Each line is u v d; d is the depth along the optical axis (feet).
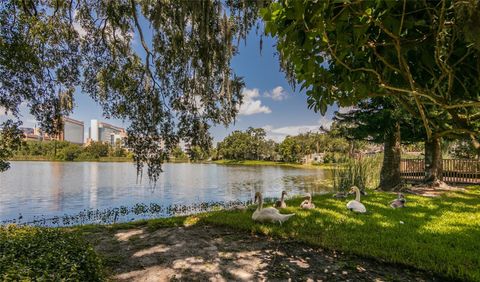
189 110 28.14
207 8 20.06
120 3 25.08
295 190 68.08
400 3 5.25
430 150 43.96
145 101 27.61
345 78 6.76
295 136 248.32
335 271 13.93
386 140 42.93
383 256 15.15
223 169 175.94
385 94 6.66
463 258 14.58
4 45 21.53
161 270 14.08
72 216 41.37
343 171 44.16
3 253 10.48
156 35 24.68
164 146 29.27
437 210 26.55
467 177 51.49
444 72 5.19
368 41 6.16
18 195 62.64
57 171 131.75
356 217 23.45
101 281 11.66
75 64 28.12
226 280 13.08
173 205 49.98
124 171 134.82
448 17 5.75
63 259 10.44
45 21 25.64
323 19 4.90
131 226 22.50
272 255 15.96
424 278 13.20
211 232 20.43
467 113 5.61
